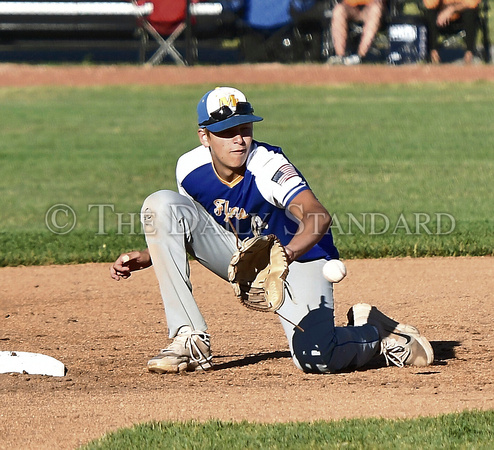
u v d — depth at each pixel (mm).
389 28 69938
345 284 22688
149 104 60031
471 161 42281
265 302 13539
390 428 11820
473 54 70312
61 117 56250
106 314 20094
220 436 11578
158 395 13836
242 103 13805
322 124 52656
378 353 15453
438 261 25250
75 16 76312
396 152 44812
